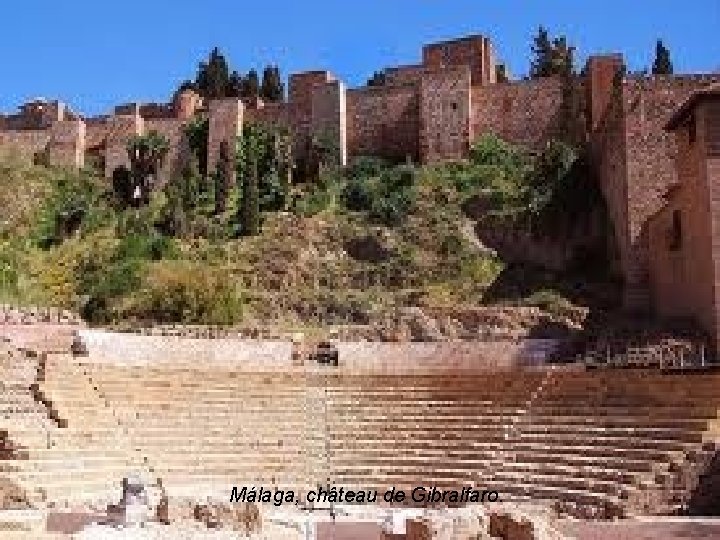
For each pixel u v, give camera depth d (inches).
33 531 878.4
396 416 1510.8
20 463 1147.3
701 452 1093.1
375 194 2578.7
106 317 2160.4
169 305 2129.7
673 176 1956.2
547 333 1962.4
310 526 1050.7
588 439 1266.0
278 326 2128.4
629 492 1085.8
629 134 1985.7
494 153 2664.9
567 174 2317.9
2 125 3358.8
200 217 2662.4
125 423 1398.9
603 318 1958.7
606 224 2202.3
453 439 1416.1
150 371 1556.3
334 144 2827.3
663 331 1631.4
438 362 1787.6
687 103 1556.3
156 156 2918.3
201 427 1455.5
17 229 2719.0
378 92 2864.2
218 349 1761.8
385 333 2050.9
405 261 2347.4
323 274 2361.0
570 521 1030.4
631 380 1310.3
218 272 2322.8
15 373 1417.3
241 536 800.9
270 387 1587.1
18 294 2317.9
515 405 1435.8
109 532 783.7
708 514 1069.1
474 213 2455.7
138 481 916.6
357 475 1392.7
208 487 1315.2
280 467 1408.7
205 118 2987.2
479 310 2066.9
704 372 1220.5
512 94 2731.3
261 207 2655.0
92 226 2721.5
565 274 2224.4
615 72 2583.7
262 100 3312.0
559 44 3134.8
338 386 1605.6
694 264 1589.6
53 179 2984.7
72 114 3380.9
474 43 2896.2
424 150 2733.8
